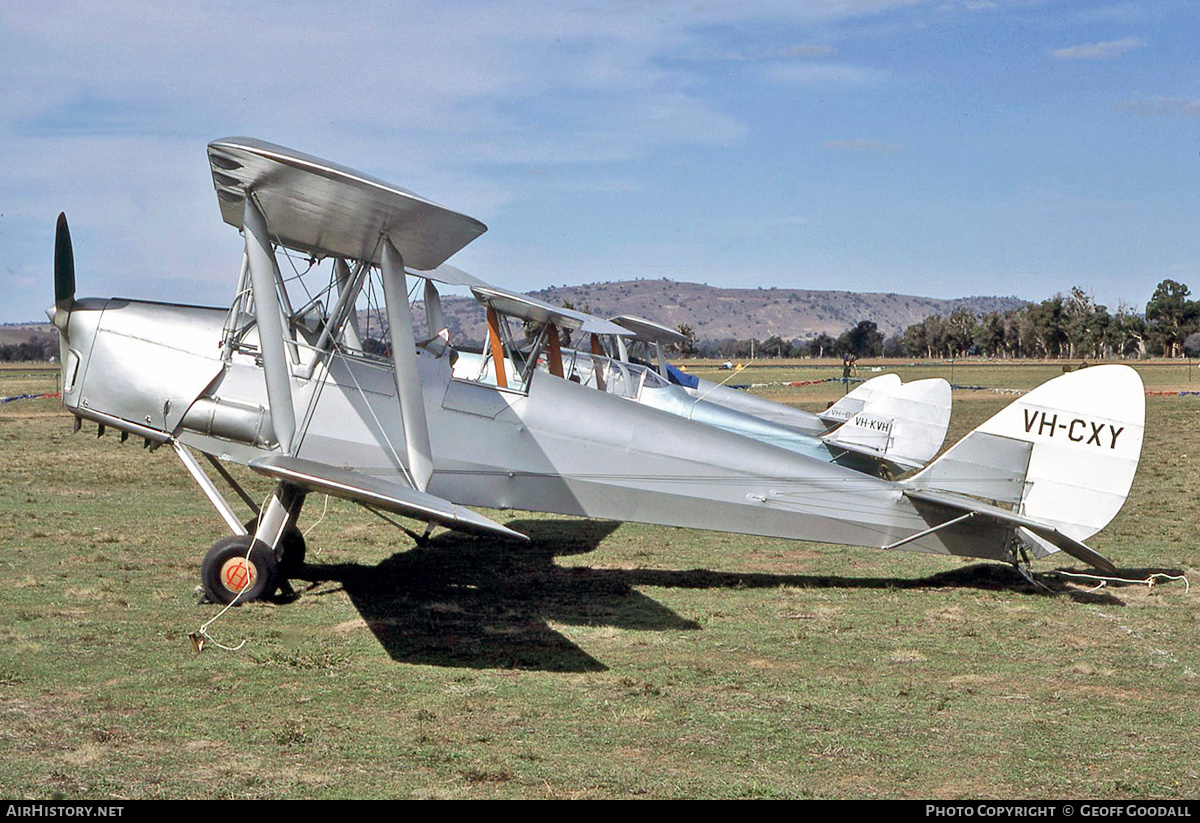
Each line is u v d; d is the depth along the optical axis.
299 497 9.21
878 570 11.43
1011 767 5.67
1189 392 46.91
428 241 8.34
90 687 6.72
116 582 9.78
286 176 7.49
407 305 8.77
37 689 6.66
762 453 10.48
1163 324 124.62
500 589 10.17
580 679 7.18
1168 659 7.93
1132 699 6.93
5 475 18.12
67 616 8.50
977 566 11.66
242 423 9.36
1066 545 9.73
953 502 10.06
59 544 11.73
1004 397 45.22
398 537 12.98
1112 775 5.56
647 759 5.69
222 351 9.41
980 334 141.00
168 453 21.91
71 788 5.08
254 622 8.51
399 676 7.14
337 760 5.56
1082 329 126.81
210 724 6.08
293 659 7.41
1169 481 19.25
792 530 10.48
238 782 5.22
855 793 5.26
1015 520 9.73
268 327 8.62
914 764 5.69
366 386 9.57
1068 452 10.28
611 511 10.26
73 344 9.55
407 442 8.98
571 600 9.76
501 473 9.98
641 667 7.52
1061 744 6.04
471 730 6.09
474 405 9.92
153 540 12.10
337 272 10.28
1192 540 13.38
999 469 10.39
